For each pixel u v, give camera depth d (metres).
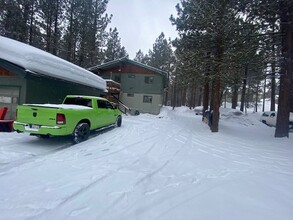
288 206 4.11
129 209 3.77
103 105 11.51
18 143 8.35
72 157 6.75
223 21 13.47
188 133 13.21
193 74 15.69
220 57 14.29
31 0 26.81
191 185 4.95
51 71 12.91
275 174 6.11
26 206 3.73
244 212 3.81
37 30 28.80
